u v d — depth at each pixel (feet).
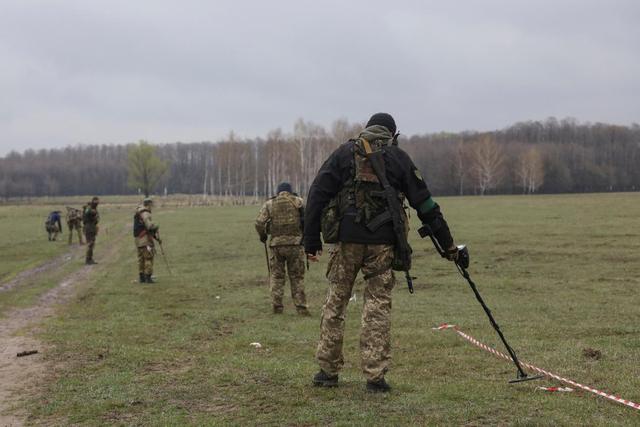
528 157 408.26
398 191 17.29
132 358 23.73
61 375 21.56
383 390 17.74
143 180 409.08
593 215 131.54
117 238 114.21
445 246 17.53
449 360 23.71
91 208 71.61
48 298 46.26
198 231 121.29
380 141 17.22
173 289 48.88
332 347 18.13
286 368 21.39
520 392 18.28
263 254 76.79
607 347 25.63
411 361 23.90
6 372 22.15
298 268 36.42
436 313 35.45
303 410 16.49
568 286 45.91
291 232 36.24
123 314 37.50
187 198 396.16
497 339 27.86
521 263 60.75
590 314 34.42
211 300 43.04
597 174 433.89
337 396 17.52
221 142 407.44
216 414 16.69
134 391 19.12
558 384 19.34
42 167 522.47
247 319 35.19
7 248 94.68
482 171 394.52
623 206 168.25
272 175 368.27
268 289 48.01
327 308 18.10
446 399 17.40
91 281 55.83
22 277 61.57
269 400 17.58
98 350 25.31
